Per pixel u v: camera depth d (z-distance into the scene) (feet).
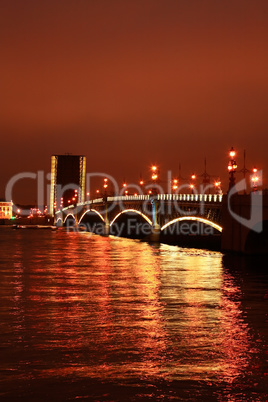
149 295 160.15
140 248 390.21
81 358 96.68
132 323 122.52
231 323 122.93
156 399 79.66
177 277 202.80
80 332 114.32
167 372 89.97
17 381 85.71
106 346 103.96
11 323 122.31
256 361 95.55
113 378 87.25
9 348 102.27
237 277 202.39
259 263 254.88
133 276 206.69
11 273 217.15
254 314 132.57
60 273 217.36
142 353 99.76
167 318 127.75
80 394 81.10
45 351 100.63
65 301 149.79
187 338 109.81
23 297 156.56
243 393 81.82
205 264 252.83
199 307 141.49
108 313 133.39
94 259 287.07
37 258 294.46
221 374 89.25
